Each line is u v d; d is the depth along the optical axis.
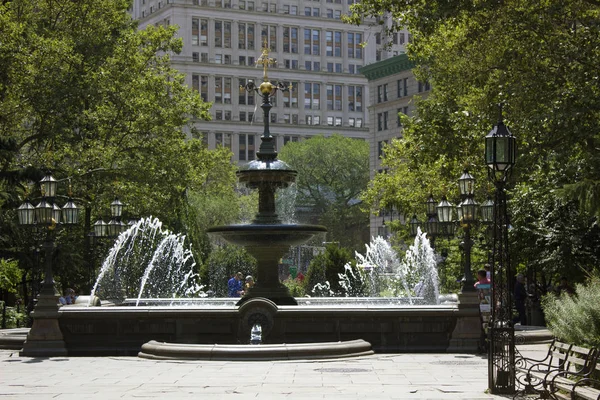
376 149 113.50
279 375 18.03
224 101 152.00
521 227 36.50
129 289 45.09
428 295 33.59
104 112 46.75
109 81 47.66
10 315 38.19
